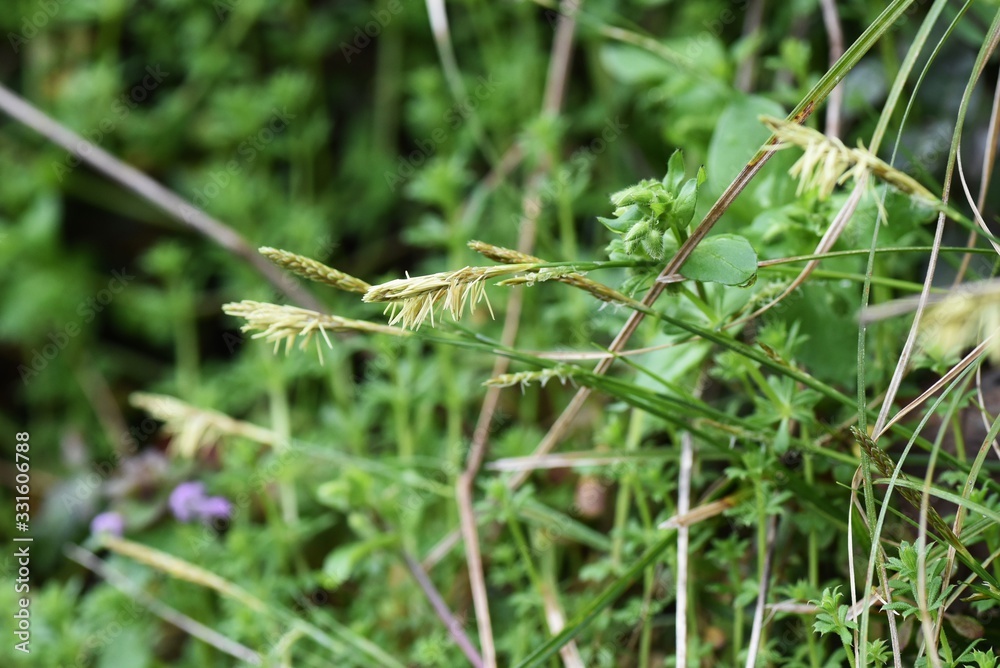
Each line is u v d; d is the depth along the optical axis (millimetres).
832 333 470
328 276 426
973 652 433
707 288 459
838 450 463
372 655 496
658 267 433
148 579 543
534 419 565
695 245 427
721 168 481
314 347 564
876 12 521
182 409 527
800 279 442
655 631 494
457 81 565
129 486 557
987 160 452
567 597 503
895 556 458
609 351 446
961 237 516
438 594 508
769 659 460
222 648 514
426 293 416
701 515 464
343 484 502
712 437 458
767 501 460
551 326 553
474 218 571
